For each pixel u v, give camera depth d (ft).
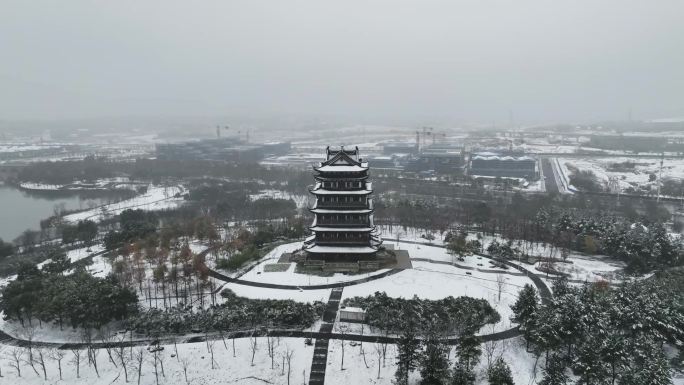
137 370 277.03
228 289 380.58
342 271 419.33
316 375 271.49
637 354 278.26
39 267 460.14
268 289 380.78
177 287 388.37
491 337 314.14
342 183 419.54
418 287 383.65
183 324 318.45
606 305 329.11
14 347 307.17
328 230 422.41
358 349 295.89
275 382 266.77
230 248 453.58
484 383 267.18
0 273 453.99
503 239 535.19
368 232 425.28
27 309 331.57
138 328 318.04
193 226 536.01
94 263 460.55
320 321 331.36
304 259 447.42
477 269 437.99
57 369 280.10
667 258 458.91
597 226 519.60
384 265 435.94
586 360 263.08
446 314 331.77
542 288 395.14
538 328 289.74
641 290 341.00
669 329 305.12
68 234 551.18
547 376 258.16
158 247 456.86
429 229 573.74
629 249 466.70
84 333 320.70
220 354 291.79
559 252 495.82
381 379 268.21
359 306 346.74
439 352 262.88
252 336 311.47
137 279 391.04
